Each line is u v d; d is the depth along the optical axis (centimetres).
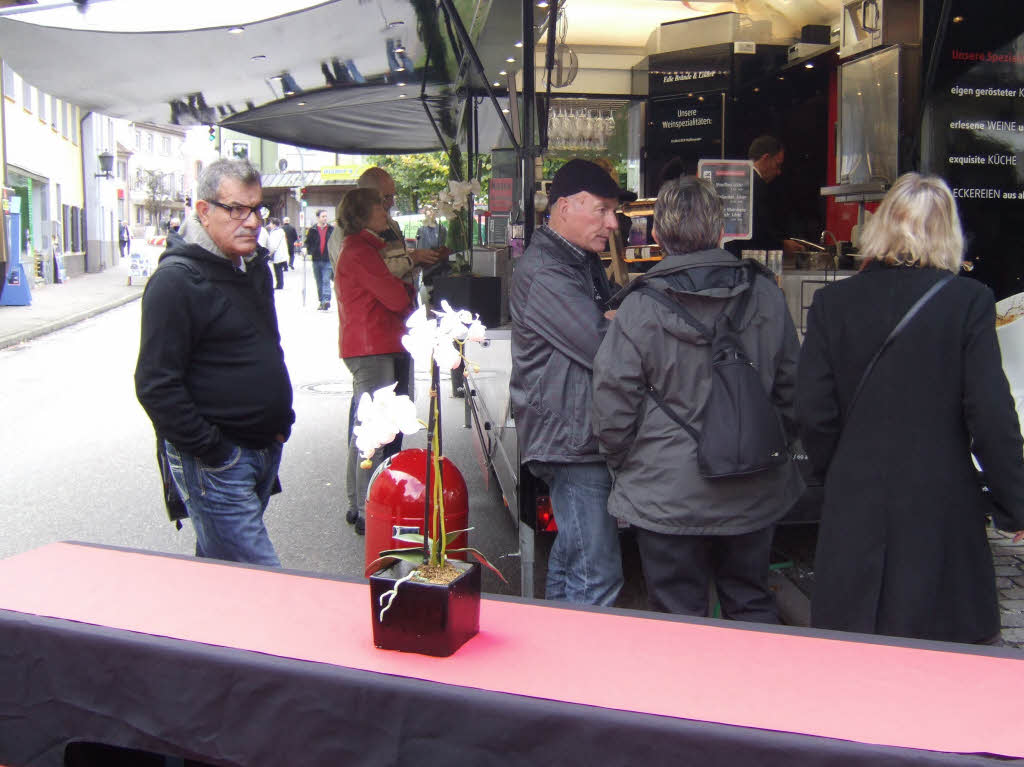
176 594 213
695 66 816
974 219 531
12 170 2467
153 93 850
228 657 178
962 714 158
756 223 587
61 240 3125
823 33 771
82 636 189
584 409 323
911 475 263
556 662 178
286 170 3912
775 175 654
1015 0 519
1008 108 530
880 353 269
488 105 973
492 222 703
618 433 296
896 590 263
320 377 1181
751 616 305
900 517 264
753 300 298
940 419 264
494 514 613
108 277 3222
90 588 217
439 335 188
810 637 192
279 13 578
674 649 185
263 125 1123
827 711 159
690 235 296
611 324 298
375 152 1332
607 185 329
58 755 195
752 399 285
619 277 443
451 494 351
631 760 155
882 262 278
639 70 862
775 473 297
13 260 2042
